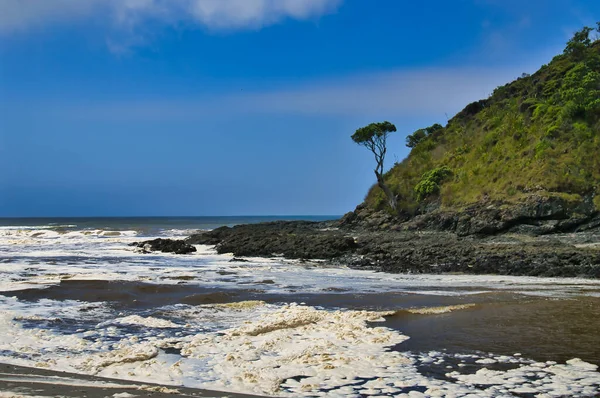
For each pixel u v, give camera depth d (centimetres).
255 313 1429
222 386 809
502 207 3894
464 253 2770
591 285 2058
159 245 3969
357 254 3192
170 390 773
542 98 5275
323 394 770
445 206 4691
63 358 969
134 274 2364
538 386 805
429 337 1142
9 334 1152
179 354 1006
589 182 3794
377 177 5456
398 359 956
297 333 1172
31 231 6306
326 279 2278
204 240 4447
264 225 5850
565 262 2481
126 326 1253
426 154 6031
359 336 1145
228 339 1113
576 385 809
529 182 4041
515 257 2597
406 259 2855
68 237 5584
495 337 1138
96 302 1587
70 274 2308
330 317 1344
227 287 1955
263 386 806
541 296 1734
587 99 4594
